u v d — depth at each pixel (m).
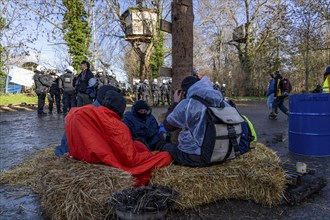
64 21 20.33
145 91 20.16
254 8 30.44
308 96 5.54
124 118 4.34
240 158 3.61
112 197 2.67
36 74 14.75
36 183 3.88
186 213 3.17
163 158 3.42
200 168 3.36
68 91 13.60
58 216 2.89
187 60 4.70
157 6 19.27
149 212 2.46
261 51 31.73
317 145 5.55
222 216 3.11
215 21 31.14
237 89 30.17
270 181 3.28
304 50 20.67
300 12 18.86
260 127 9.52
